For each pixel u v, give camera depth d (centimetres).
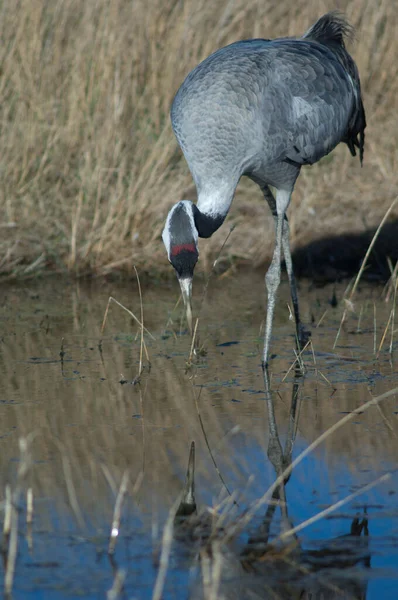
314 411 1190
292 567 830
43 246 1970
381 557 844
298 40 1519
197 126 1398
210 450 1071
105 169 2036
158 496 954
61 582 803
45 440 1100
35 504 935
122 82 2216
